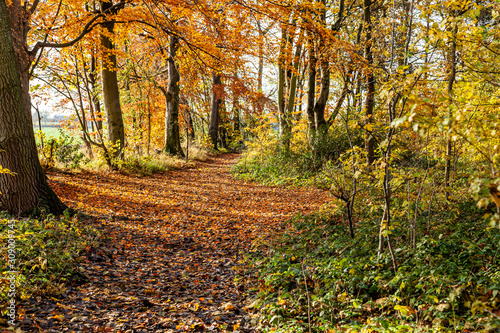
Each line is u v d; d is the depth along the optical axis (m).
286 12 9.98
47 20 11.39
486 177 2.15
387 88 3.43
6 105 6.60
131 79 19.55
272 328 3.72
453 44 4.26
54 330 3.45
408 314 3.42
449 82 5.02
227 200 12.25
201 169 20.77
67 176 12.16
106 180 12.97
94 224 7.56
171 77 22.97
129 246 6.79
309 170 14.85
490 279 3.56
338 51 8.69
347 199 6.03
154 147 24.06
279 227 8.55
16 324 3.35
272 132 21.19
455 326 2.99
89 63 16.41
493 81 3.48
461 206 5.95
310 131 15.72
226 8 11.16
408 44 4.64
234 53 11.20
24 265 4.39
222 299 4.82
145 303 4.46
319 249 5.91
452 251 4.51
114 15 10.56
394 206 6.38
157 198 11.62
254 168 18.50
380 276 4.12
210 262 6.42
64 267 4.90
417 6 4.45
